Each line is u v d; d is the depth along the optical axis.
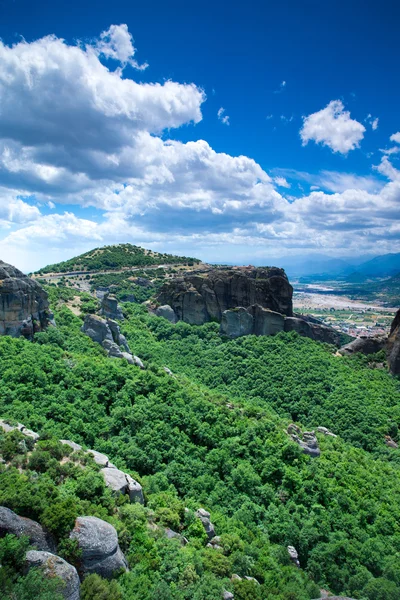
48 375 60.03
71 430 50.94
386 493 56.53
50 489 32.94
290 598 36.84
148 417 58.34
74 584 26.20
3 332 71.69
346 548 46.28
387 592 40.16
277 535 46.84
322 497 53.06
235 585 35.03
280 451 57.97
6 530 27.58
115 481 40.09
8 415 48.47
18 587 23.75
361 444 72.94
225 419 62.44
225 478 52.72
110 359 75.06
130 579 30.11
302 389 84.50
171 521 39.56
